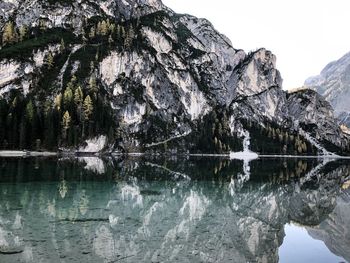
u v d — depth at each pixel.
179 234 27.62
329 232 31.45
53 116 129.25
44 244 22.78
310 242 27.69
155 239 25.84
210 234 28.30
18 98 132.88
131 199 40.94
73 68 167.38
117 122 167.12
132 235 26.41
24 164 75.31
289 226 33.25
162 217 33.19
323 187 65.00
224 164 118.06
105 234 26.03
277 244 26.81
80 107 138.50
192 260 21.88
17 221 28.12
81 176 58.78
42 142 123.31
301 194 54.50
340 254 24.56
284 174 88.56
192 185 56.50
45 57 164.88
